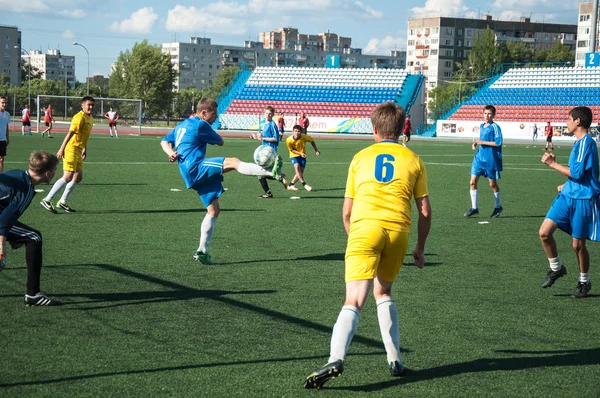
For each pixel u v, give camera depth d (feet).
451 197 45.88
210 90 490.08
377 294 13.34
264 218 34.27
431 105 326.24
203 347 14.42
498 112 175.42
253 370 13.12
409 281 21.29
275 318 16.76
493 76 195.00
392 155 12.87
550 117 168.86
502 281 21.57
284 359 13.80
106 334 15.15
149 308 17.40
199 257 22.54
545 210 40.01
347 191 13.16
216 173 22.74
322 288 19.94
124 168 61.57
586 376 13.23
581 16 356.59
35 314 16.56
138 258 23.62
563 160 86.69
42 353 13.76
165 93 276.00
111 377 12.55
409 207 12.84
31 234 16.97
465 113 179.42
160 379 12.51
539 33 443.73
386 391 12.28
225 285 20.13
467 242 28.81
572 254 26.63
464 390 12.40
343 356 11.89
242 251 25.50
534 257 25.71
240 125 186.39
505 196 47.47
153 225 30.96
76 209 35.58
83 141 34.32
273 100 191.01
